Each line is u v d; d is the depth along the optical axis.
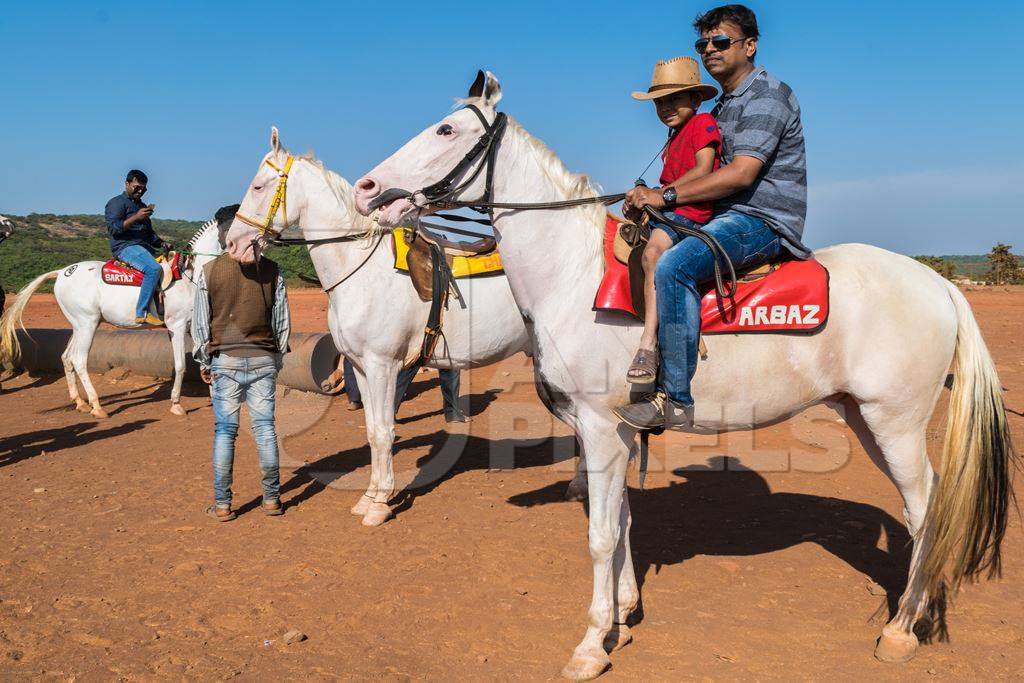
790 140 3.73
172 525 5.83
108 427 9.40
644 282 3.58
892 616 4.25
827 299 3.69
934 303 3.78
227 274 5.79
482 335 6.41
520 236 3.81
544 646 4.02
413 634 4.16
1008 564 4.81
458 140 3.72
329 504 6.31
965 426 3.71
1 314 10.45
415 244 6.05
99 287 10.21
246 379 5.84
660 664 3.82
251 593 4.67
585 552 5.19
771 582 4.70
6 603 4.54
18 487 6.80
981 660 3.79
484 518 5.89
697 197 3.59
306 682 3.67
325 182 5.98
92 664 3.85
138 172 10.31
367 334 5.96
